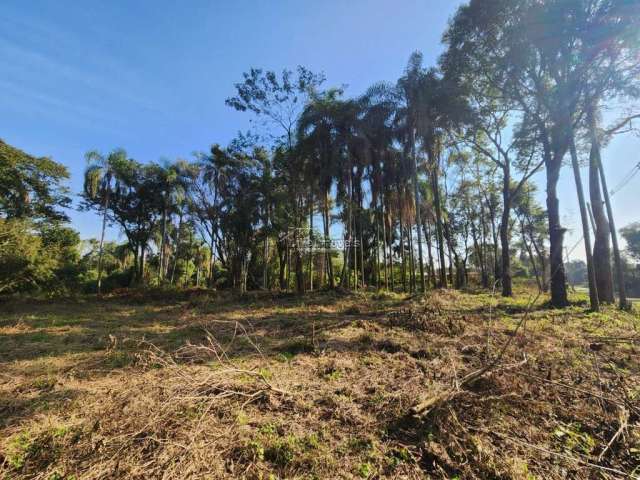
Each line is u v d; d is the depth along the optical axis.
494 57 11.57
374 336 6.31
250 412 3.20
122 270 29.72
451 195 25.30
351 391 3.70
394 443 2.71
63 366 4.99
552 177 11.37
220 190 21.95
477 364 4.48
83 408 3.26
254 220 20.20
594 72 10.40
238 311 11.57
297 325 8.09
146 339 6.81
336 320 8.48
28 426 2.99
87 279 24.83
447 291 13.35
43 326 8.77
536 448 2.52
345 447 2.66
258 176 20.78
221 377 3.52
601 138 12.06
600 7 9.40
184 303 14.59
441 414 2.95
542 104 12.10
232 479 2.26
